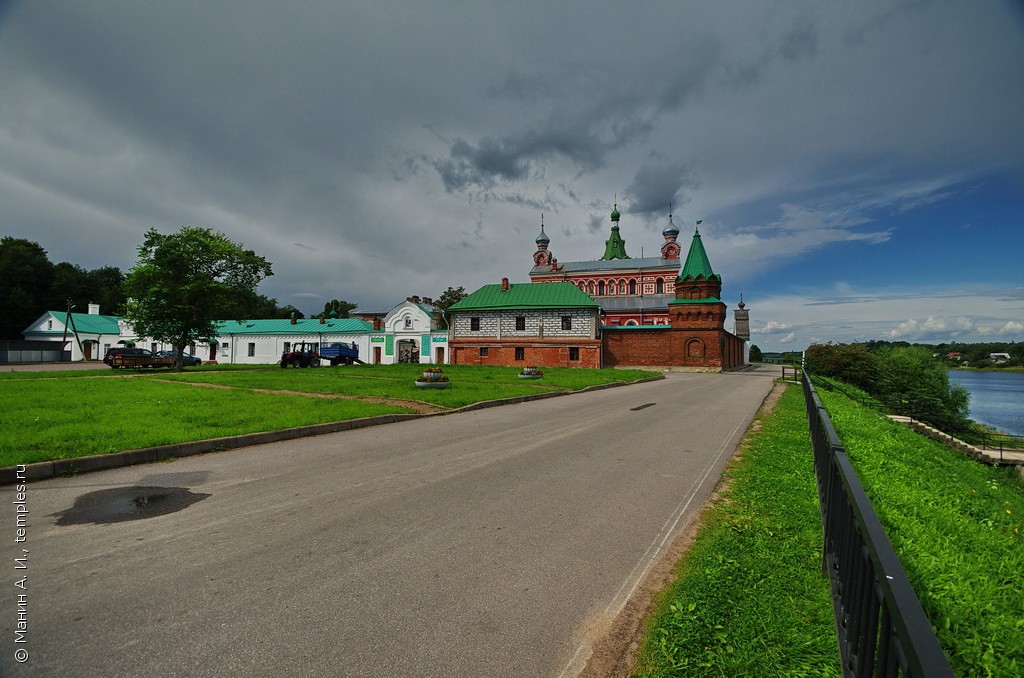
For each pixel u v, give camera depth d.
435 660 2.81
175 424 9.59
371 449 8.55
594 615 3.32
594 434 10.32
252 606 3.33
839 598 3.04
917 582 3.71
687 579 3.71
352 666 2.74
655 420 12.55
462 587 3.66
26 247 66.25
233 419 10.25
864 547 2.30
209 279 34.59
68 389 16.58
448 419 12.33
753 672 2.70
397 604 3.40
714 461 7.93
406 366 39.19
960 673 2.80
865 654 2.20
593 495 6.00
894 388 41.06
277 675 2.66
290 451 8.33
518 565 4.05
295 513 5.21
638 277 68.19
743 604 3.35
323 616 3.23
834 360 43.00
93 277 76.00
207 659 2.78
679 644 2.92
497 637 3.05
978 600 3.47
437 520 5.06
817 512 5.30
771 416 13.53
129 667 2.70
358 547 4.36
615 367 48.12
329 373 28.62
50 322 58.22
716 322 45.25
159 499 5.65
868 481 6.76
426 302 54.84
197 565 3.95
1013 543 4.87
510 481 6.58
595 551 4.36
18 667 2.67
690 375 38.16
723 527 4.85
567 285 47.75
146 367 37.53
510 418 12.62
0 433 8.20
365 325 54.91
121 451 7.25
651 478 6.83
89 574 3.77
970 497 6.96
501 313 47.34
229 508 5.36
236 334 57.56
